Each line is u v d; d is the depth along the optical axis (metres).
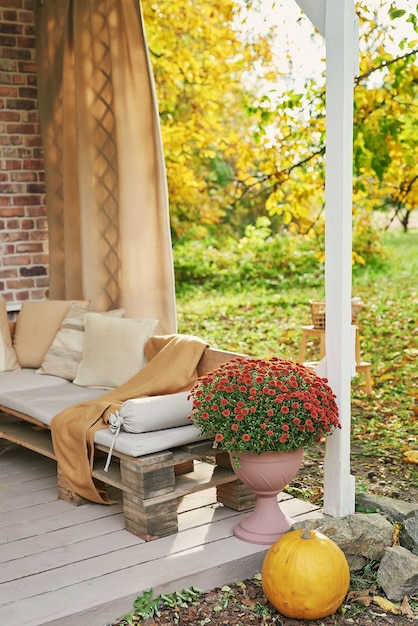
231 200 12.10
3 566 3.24
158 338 4.49
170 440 3.54
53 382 4.89
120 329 4.69
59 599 2.94
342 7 3.37
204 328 9.77
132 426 3.55
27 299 6.03
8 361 5.27
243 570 3.28
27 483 4.29
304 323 9.65
